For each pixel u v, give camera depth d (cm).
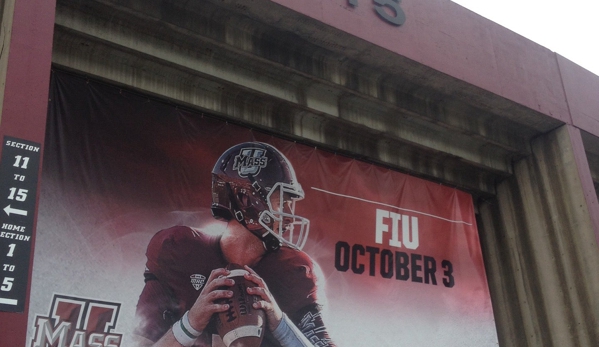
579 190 2070
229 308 1538
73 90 1519
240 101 1777
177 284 1488
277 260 1661
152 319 1423
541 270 2116
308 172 1828
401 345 1775
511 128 2189
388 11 1834
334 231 1794
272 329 1580
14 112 1149
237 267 1592
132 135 1563
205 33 1623
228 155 1705
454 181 2186
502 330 2175
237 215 1648
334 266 1748
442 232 2027
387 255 1866
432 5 1959
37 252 1316
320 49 1777
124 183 1500
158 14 1558
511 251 2214
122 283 1410
